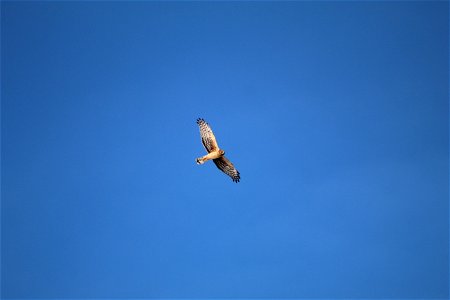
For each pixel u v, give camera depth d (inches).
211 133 2432.3
